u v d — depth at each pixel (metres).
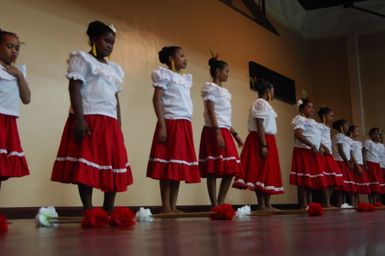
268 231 1.07
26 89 2.52
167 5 4.78
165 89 2.96
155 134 2.90
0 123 2.36
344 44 8.16
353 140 6.34
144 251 0.63
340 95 8.09
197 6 5.27
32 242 0.86
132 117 4.15
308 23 8.17
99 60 2.38
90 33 2.39
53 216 1.70
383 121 7.82
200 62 5.18
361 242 0.68
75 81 2.23
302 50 8.00
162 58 3.16
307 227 1.24
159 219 2.32
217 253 0.57
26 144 3.25
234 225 1.52
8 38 2.48
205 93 3.36
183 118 2.95
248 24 6.34
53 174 2.22
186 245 0.72
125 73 4.14
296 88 7.56
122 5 4.22
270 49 6.88
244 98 5.96
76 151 2.19
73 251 0.65
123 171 2.29
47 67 3.47
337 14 8.02
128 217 1.48
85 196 2.20
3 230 1.29
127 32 4.23
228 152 3.30
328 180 4.76
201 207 4.81
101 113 2.27
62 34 3.62
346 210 3.80
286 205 6.62
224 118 3.38
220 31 5.65
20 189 3.17
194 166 2.95
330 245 0.63
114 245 0.75
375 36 7.98
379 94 7.89
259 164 3.81
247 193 5.69
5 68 2.44
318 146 4.63
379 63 7.93
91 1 3.91
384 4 7.72
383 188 6.82
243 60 6.09
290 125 7.18
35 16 3.43
